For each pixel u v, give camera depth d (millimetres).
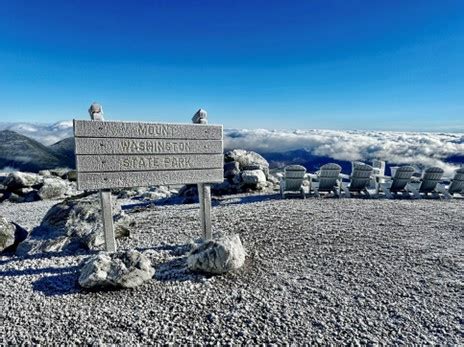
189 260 4621
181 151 5602
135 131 5238
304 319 3387
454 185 10289
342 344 2990
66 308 3680
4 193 14672
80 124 4863
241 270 4605
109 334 3193
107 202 5145
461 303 3650
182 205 10062
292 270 4602
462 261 4816
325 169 10102
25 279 4422
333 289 4020
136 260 4359
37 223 8969
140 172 5324
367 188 11586
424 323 3291
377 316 3426
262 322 3348
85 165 4949
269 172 13891
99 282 4051
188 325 3326
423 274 4398
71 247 5602
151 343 3051
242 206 8898
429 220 7164
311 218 7320
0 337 3180
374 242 5680
